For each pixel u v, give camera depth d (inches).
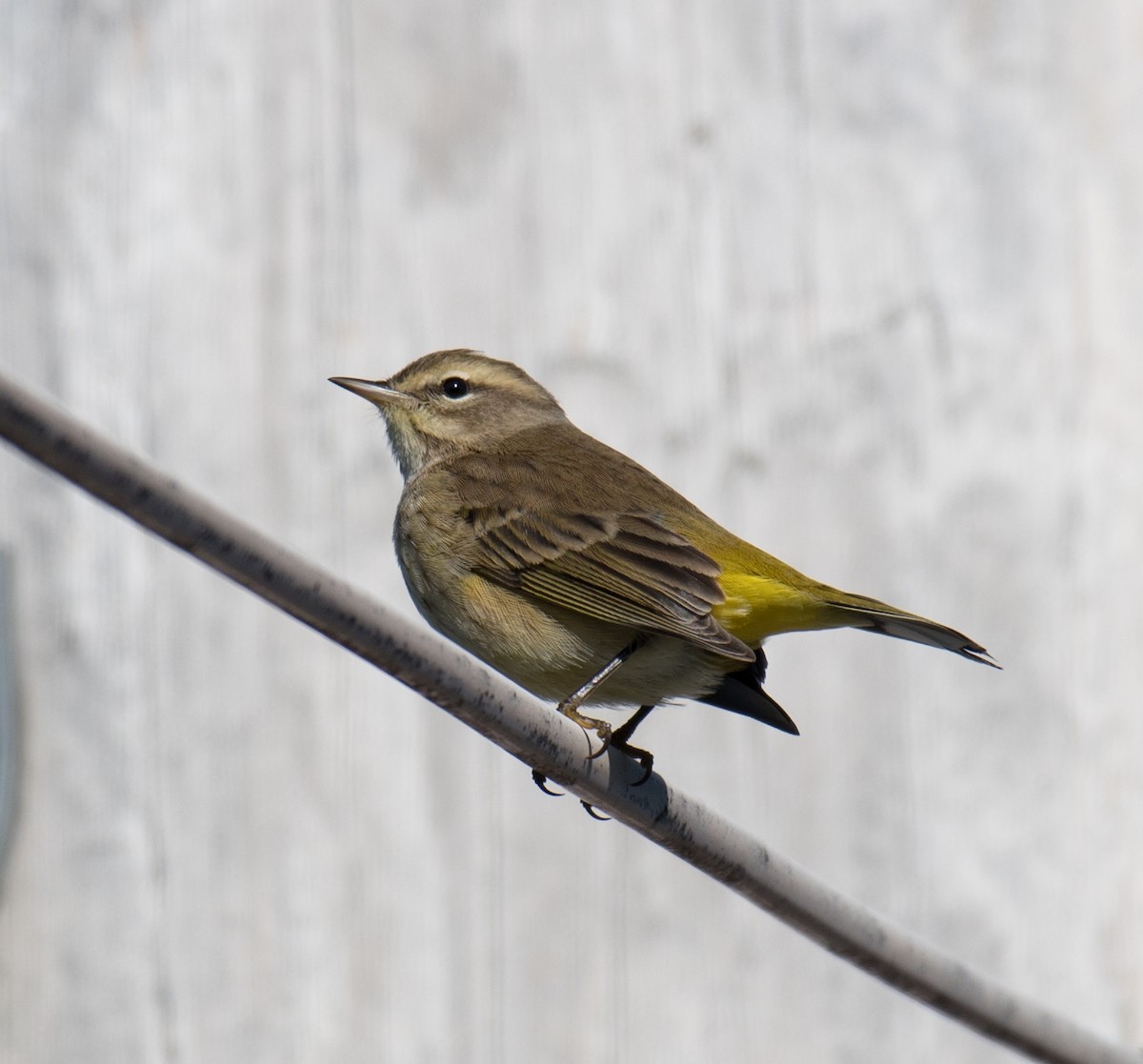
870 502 460.4
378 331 458.6
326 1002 425.1
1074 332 472.4
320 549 446.0
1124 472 467.2
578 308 465.7
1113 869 448.5
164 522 230.5
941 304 470.0
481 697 275.6
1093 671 456.8
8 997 418.9
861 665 447.8
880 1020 436.5
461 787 433.7
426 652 266.2
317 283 456.4
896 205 473.1
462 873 431.8
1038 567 459.8
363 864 429.1
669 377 464.4
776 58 476.7
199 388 446.9
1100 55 485.1
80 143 450.0
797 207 472.1
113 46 454.9
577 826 435.5
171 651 429.4
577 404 462.6
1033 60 482.0
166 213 451.2
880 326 468.4
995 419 465.7
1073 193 478.0
